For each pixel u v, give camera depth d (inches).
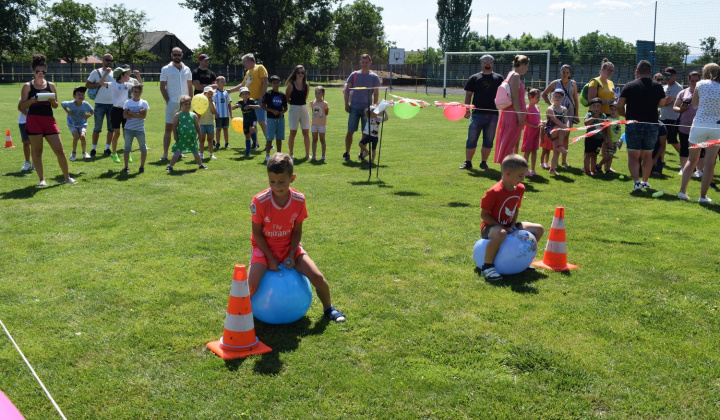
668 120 404.2
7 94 1250.6
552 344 150.2
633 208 304.3
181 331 156.5
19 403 122.8
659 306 175.5
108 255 218.1
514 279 198.2
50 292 182.1
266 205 154.0
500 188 200.8
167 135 439.2
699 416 120.5
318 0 2642.7
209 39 2620.6
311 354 144.3
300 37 2684.5
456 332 156.5
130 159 443.8
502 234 198.4
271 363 139.6
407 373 135.5
